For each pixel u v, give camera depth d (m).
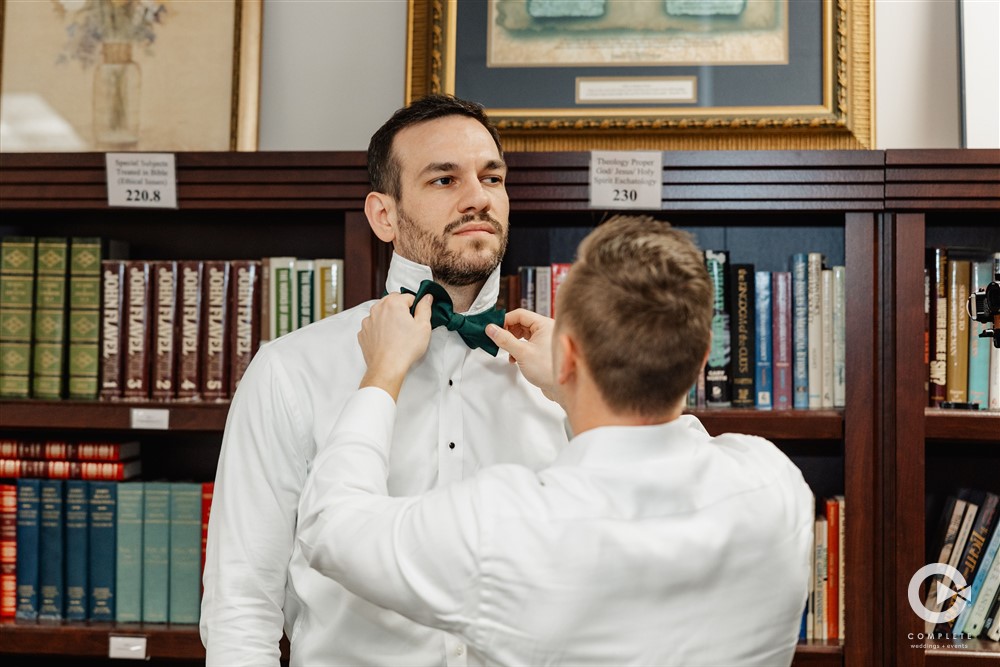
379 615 1.16
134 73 1.96
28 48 1.98
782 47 1.86
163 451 2.03
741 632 0.92
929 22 1.94
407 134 1.23
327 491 0.97
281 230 2.03
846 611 1.60
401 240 1.25
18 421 1.71
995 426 1.58
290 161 1.65
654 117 1.85
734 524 0.92
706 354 0.98
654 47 1.88
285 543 1.22
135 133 1.95
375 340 1.12
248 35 1.96
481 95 1.90
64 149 1.95
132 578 1.79
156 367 1.81
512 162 1.62
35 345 1.83
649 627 0.88
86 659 2.00
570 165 1.62
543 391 1.18
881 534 1.61
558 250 1.99
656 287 0.93
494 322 1.24
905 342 1.59
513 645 0.88
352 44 2.02
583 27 1.90
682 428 0.99
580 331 0.96
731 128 1.84
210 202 1.67
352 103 2.01
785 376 1.75
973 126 1.90
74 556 1.80
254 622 1.18
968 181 1.57
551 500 0.91
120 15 1.97
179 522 1.79
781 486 0.99
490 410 1.27
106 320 1.82
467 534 0.88
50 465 1.82
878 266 1.62
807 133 1.84
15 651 1.72
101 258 1.83
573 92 1.88
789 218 1.84
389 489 1.22
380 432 1.03
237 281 1.80
